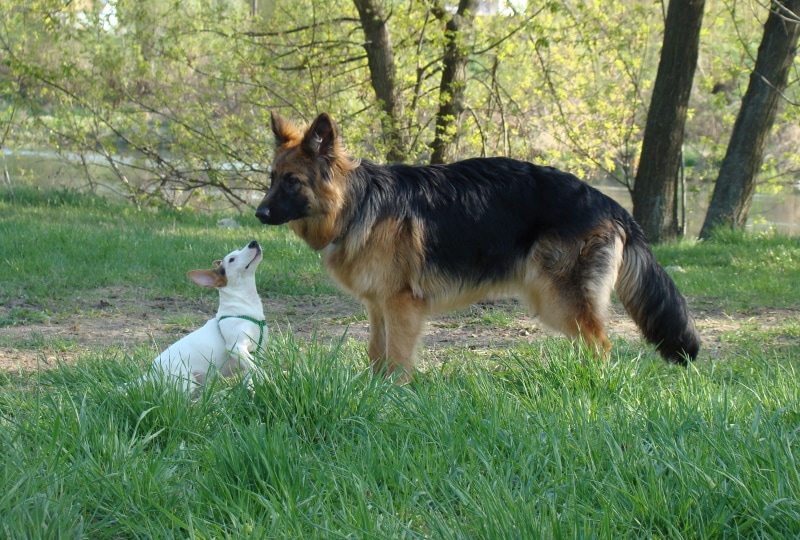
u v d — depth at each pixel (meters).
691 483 3.17
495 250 5.68
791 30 13.54
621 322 7.87
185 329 6.99
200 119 16.44
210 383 4.41
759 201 25.11
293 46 15.97
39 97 16.78
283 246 10.95
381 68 15.95
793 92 17.66
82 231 11.17
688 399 4.22
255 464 3.45
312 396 4.11
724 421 3.75
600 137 17.80
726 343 6.71
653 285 5.77
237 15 16.58
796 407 4.12
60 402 4.04
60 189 18.41
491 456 3.55
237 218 15.02
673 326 5.71
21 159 23.62
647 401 4.27
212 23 16.14
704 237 14.57
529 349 5.66
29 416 3.96
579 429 3.83
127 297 8.14
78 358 5.50
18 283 8.35
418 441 3.80
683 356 5.70
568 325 5.64
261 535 2.90
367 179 5.63
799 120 17.06
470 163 5.91
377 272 5.54
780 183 19.36
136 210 15.22
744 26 17.00
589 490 3.29
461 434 3.75
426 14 16.02
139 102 16.67
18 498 3.02
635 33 15.98
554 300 5.64
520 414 4.09
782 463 3.24
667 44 13.26
